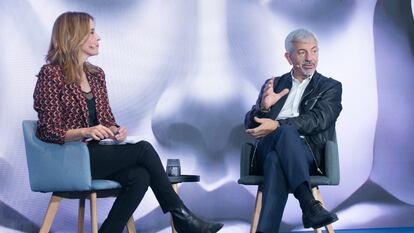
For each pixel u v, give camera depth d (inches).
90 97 242.8
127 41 313.7
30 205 300.7
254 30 324.2
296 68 279.0
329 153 249.1
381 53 333.7
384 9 334.3
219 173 319.0
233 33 322.7
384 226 329.7
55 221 303.1
